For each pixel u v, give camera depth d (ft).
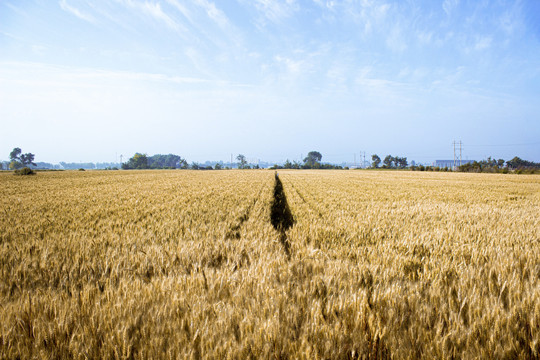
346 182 96.84
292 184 86.79
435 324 7.37
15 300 9.45
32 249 15.70
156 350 6.41
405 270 12.23
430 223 23.88
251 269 11.20
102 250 15.21
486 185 82.84
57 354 6.57
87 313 7.84
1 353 6.45
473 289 9.16
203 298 8.73
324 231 20.08
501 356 6.40
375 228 20.62
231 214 28.94
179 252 14.28
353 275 10.87
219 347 6.37
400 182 97.55
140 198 45.39
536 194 56.29
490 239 17.46
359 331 7.11
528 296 8.43
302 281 10.64
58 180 104.01
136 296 8.75
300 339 6.82
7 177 123.85
